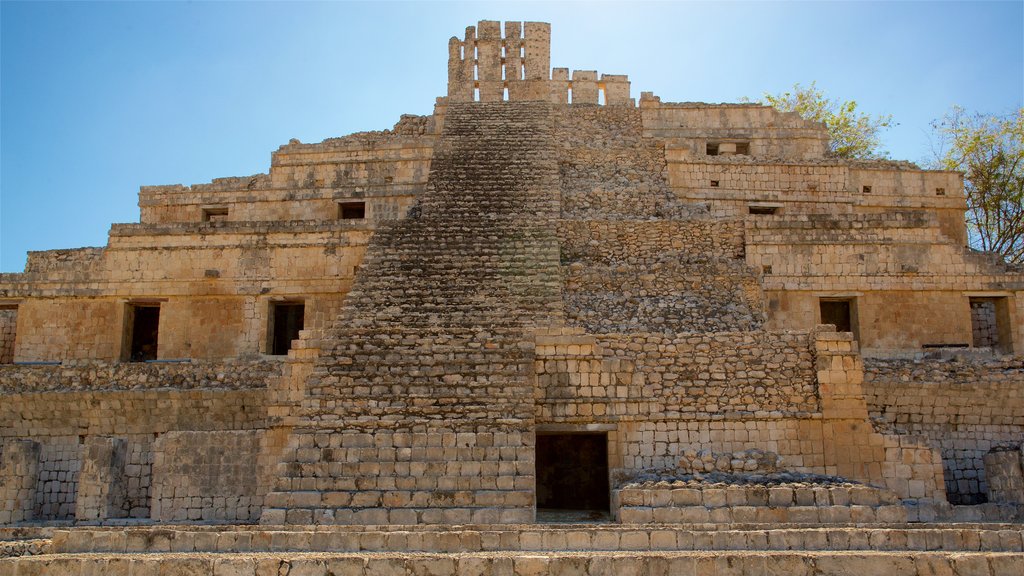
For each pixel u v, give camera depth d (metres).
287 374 20.11
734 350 19.88
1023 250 38.03
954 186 33.44
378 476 17.33
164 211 33.38
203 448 20.00
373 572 11.88
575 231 26.55
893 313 26.22
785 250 26.47
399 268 23.23
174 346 27.69
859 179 33.25
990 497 19.70
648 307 23.03
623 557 11.80
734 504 15.86
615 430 19.11
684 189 32.34
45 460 23.55
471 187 28.03
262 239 28.16
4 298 28.16
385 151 33.03
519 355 19.52
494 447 17.70
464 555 12.13
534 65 37.28
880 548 13.46
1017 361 22.95
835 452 19.03
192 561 12.02
